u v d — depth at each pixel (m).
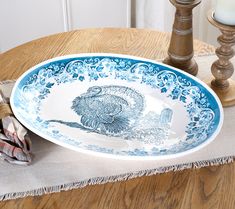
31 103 0.88
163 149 0.78
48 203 0.72
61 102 0.90
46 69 0.94
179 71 0.94
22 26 1.75
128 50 1.12
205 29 1.59
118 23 1.81
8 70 1.03
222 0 0.84
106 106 0.90
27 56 1.09
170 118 0.87
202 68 1.04
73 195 0.73
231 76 0.99
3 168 0.77
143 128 0.84
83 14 1.75
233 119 0.88
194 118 0.85
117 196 0.73
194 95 0.90
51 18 1.75
